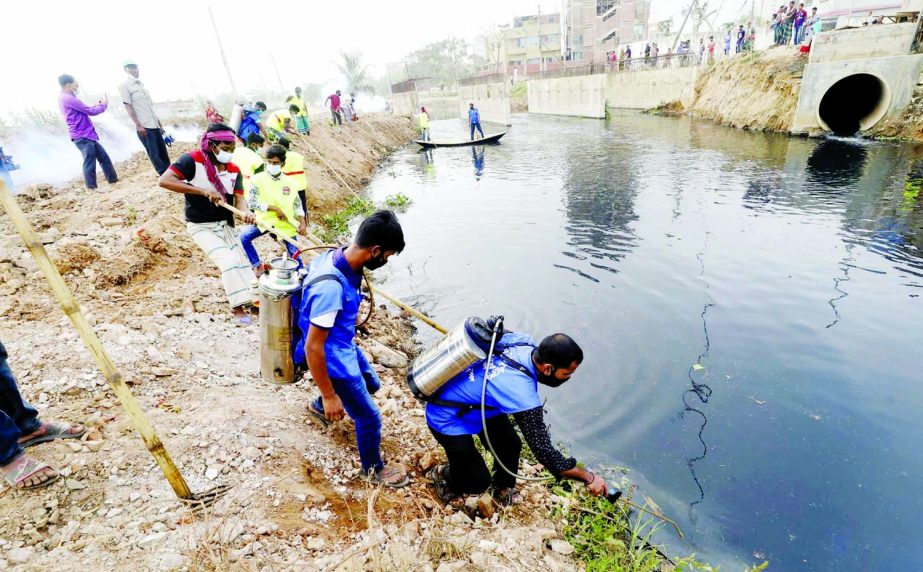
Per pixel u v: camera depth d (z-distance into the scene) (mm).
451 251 9180
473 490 3188
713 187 12102
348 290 2629
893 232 8539
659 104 30641
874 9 23250
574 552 3184
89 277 5105
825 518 3580
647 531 3525
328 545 2523
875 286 6781
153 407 3268
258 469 2912
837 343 5602
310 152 14555
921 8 17094
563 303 6859
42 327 4043
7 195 1885
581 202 11773
